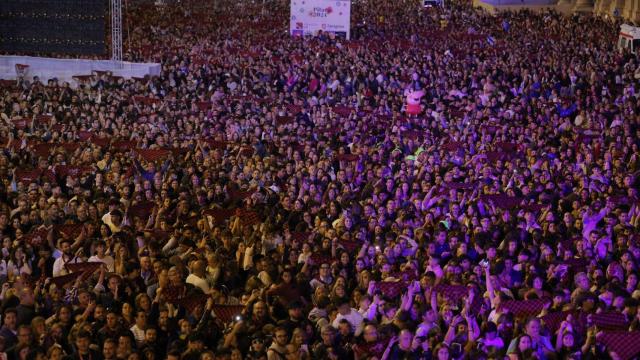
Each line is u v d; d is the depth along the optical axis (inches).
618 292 526.9
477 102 1164.5
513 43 1721.2
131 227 645.9
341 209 687.1
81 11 1438.2
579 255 618.2
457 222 667.4
